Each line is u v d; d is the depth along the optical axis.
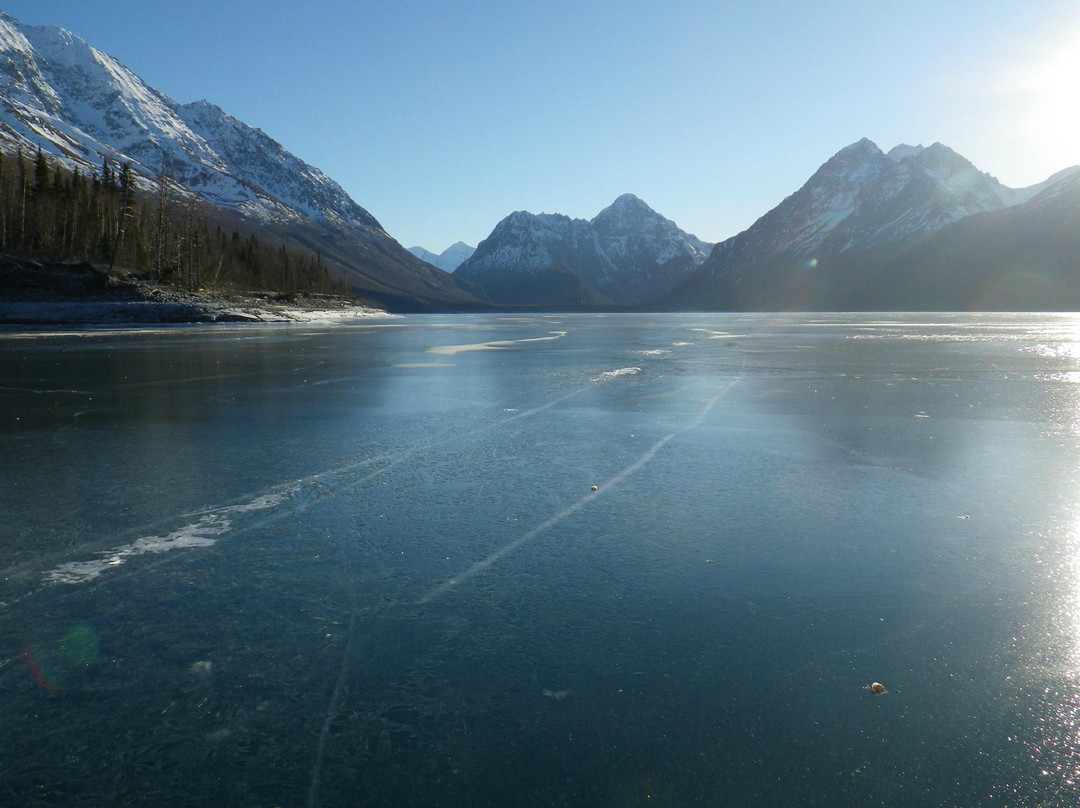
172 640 5.81
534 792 4.06
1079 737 4.55
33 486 10.14
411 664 5.46
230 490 9.97
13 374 24.23
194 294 83.19
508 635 5.89
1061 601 6.50
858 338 50.47
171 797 4.04
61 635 5.88
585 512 9.09
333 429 14.56
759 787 4.10
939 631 5.95
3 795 4.06
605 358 32.09
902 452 12.48
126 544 7.88
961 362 29.89
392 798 4.02
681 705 4.92
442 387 21.30
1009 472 11.09
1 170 86.44
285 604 6.44
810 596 6.62
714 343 44.66
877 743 4.50
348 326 73.88
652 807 3.93
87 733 4.64
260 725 4.72
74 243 83.31
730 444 13.16
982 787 4.09
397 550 7.75
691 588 6.80
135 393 19.75
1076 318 108.31
